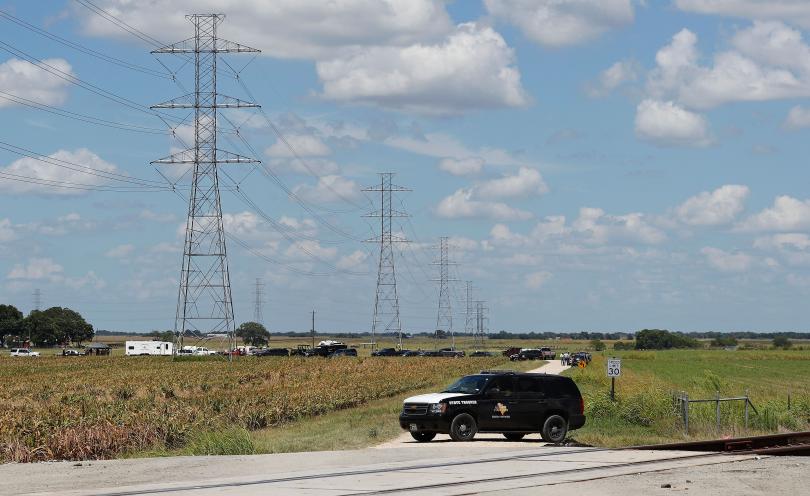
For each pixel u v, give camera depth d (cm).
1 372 14288
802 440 4747
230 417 6538
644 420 6056
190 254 14888
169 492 3055
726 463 3831
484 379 5156
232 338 16750
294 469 3722
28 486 3288
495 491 3059
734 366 18975
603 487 3153
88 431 5019
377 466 3766
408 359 19812
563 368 15788
